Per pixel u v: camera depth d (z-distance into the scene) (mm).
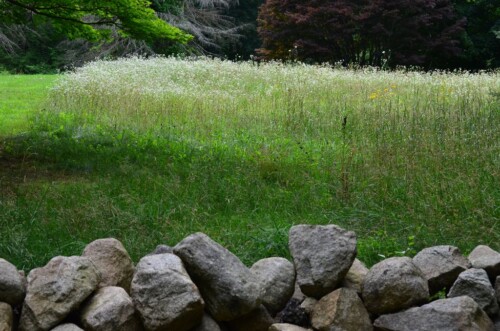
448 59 29953
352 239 3518
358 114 11078
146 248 4883
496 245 5098
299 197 6484
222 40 33438
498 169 6543
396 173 6863
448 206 5789
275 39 27219
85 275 3195
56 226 5266
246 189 6703
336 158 8219
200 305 3098
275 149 8812
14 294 3137
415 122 9109
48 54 34656
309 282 3455
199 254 3260
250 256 4680
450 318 3232
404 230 5383
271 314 3514
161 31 10125
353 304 3396
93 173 7879
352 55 27328
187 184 6910
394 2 25562
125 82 14922
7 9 10312
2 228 5082
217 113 12156
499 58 29984
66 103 13508
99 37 10914
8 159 8812
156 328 3072
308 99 13648
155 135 10555
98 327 3055
